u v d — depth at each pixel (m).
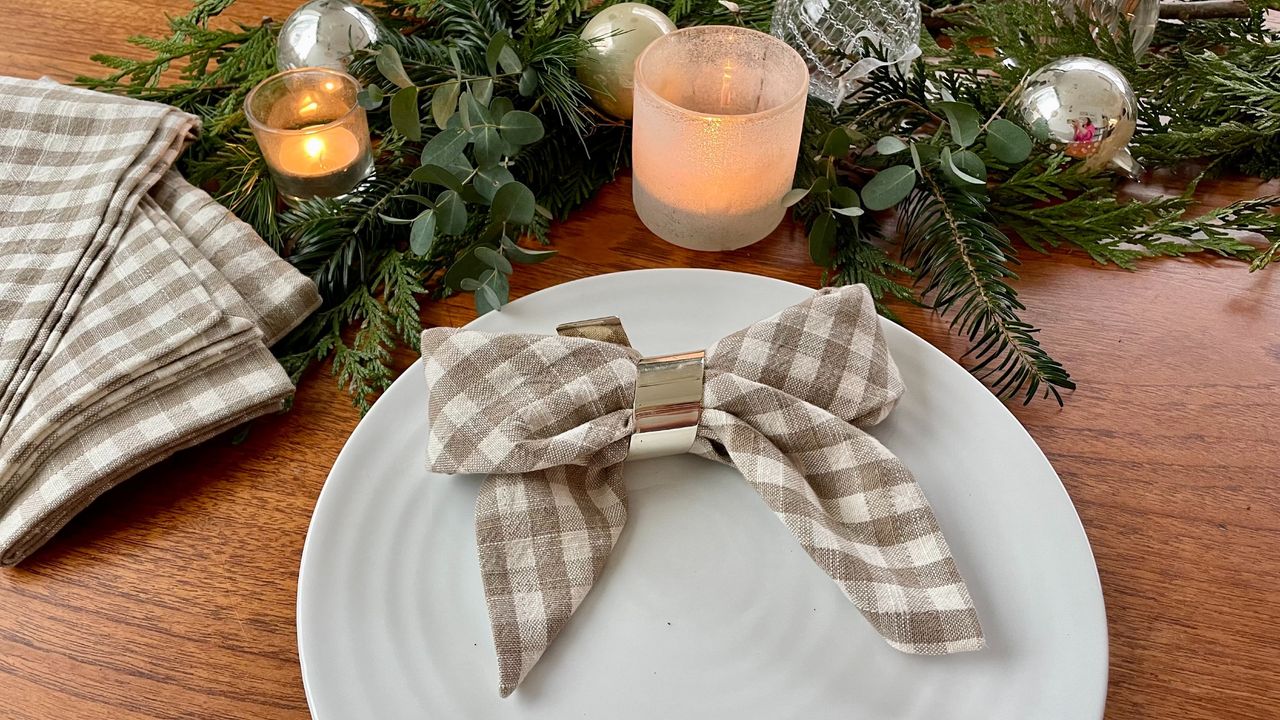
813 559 0.28
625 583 0.30
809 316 0.32
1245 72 0.44
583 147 0.45
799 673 0.28
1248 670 0.29
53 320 0.34
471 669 0.28
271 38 0.48
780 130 0.36
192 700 0.28
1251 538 0.32
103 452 0.31
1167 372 0.37
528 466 0.29
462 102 0.38
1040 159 0.41
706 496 0.32
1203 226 0.40
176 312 0.34
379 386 0.36
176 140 0.42
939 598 0.27
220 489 0.33
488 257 0.36
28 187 0.39
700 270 0.38
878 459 0.30
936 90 0.46
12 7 0.52
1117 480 0.33
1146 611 0.30
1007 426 0.33
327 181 0.40
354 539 0.30
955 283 0.37
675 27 0.43
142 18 0.52
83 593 0.30
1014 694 0.27
